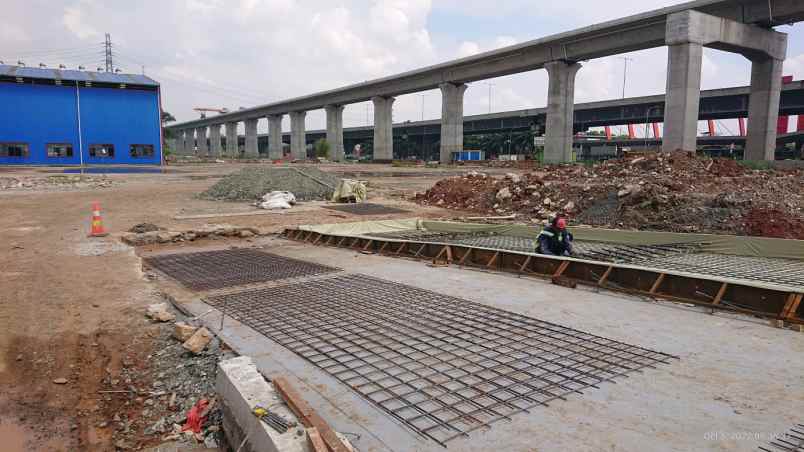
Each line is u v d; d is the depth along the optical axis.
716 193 14.59
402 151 143.62
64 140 50.09
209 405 4.17
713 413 3.49
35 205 17.80
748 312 5.68
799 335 5.07
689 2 35.91
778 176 16.88
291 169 24.34
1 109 47.09
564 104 48.12
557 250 8.55
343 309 6.07
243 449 3.36
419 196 21.53
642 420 3.40
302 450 2.84
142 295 6.78
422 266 8.83
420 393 3.82
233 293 6.87
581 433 3.24
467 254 8.83
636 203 14.55
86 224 13.39
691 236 10.46
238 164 63.75
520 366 4.32
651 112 70.06
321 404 3.66
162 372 4.74
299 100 90.31
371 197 22.05
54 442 3.82
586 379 4.05
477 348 4.75
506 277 7.92
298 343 4.92
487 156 122.62
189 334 5.28
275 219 14.84
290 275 8.01
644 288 6.73
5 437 3.84
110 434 3.95
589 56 45.78
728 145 106.88
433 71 62.28
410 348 4.76
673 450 3.04
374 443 3.14
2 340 5.26
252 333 5.24
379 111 73.62
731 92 56.53
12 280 7.51
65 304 6.39
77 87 50.12
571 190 16.83
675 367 4.29
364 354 4.62
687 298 6.26
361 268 8.66
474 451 3.05
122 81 52.19
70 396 4.40
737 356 4.53
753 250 9.48
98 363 4.93
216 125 138.88
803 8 32.84
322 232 11.63
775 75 38.72
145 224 12.55
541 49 48.53
